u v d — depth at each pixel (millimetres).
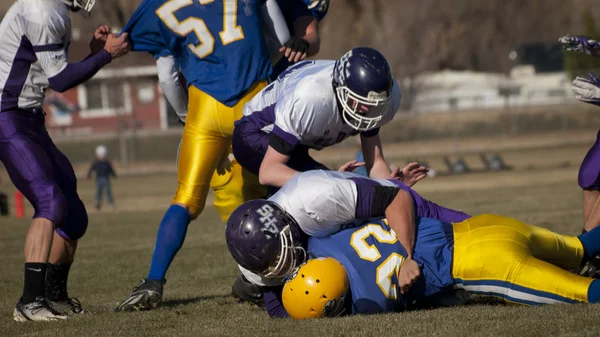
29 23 18391
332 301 15414
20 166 18375
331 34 170625
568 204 43562
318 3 23203
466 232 16203
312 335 14234
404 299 16094
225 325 16156
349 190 15750
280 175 17438
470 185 67562
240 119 19516
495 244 15656
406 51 159250
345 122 17656
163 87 21594
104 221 51812
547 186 60281
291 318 16234
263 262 15547
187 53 20781
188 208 20141
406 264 15594
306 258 15953
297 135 17516
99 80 132625
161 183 90375
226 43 20328
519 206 44062
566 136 116812
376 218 16469
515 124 122062
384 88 16875
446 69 191250
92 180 101500
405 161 97125
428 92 157875
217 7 20484
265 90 19062
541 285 15305
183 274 26188
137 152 116312
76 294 23094
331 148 110000
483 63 199375
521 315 14719
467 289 16078
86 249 35812
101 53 19797
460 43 194000
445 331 13938
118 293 22859
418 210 17781
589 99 19953
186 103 22188
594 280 15156
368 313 15914
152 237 40281
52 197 18281
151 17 20688
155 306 18859
